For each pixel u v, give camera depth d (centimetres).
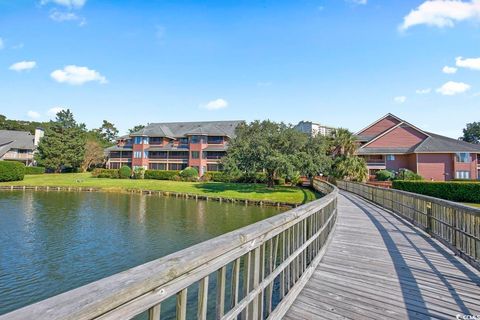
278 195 2417
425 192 1831
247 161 2652
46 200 2345
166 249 1084
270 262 257
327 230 585
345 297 319
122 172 3981
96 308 84
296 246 345
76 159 4559
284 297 288
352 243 570
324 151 2680
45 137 4481
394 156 3148
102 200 2430
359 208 1157
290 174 2423
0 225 1433
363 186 1688
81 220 1591
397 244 562
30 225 1441
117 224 1502
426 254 491
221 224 1518
